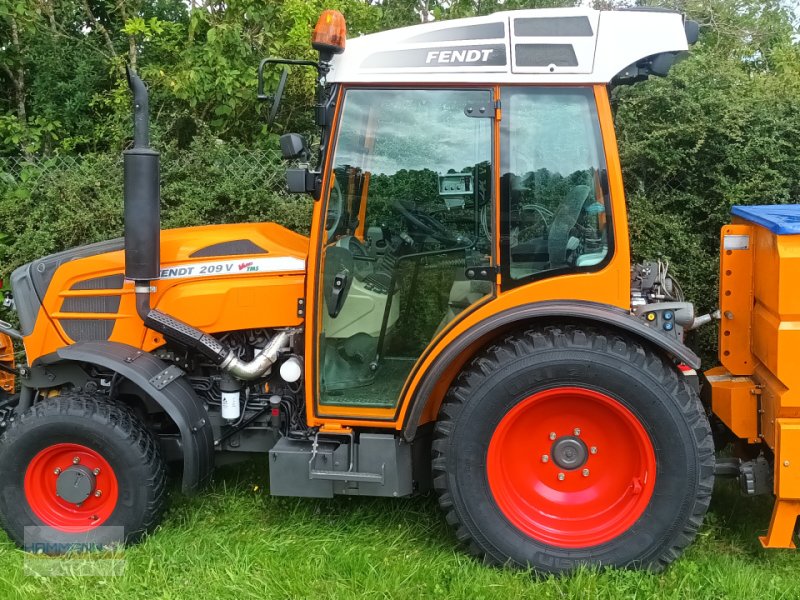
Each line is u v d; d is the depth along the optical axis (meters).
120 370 3.16
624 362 2.81
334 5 6.95
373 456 3.06
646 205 5.05
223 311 3.36
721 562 3.03
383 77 2.91
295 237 3.73
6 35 7.38
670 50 2.79
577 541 2.96
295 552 3.17
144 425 3.30
